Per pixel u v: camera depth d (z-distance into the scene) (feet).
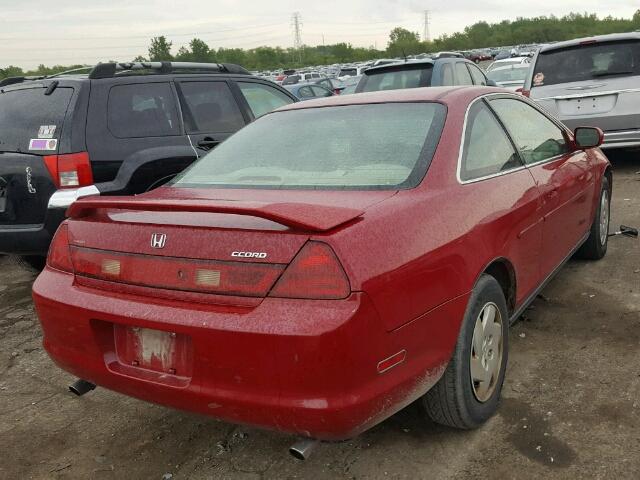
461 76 32.76
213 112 19.67
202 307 7.36
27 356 13.37
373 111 10.53
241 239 7.28
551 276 12.57
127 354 8.16
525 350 11.82
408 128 9.81
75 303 8.28
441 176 8.96
